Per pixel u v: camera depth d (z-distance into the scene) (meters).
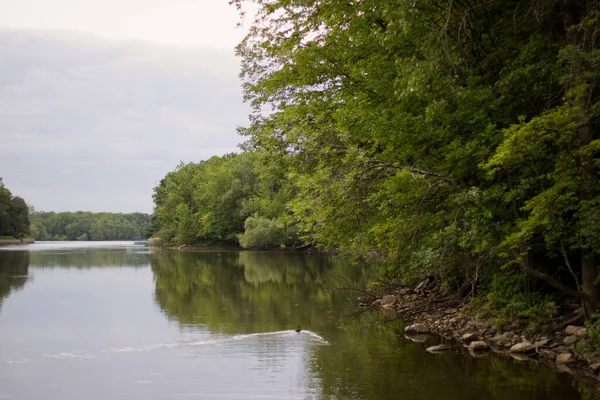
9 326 15.83
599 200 9.86
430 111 11.34
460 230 11.84
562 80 10.05
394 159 13.23
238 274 34.31
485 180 12.38
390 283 20.98
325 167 15.87
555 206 9.84
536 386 9.23
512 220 12.27
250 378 9.98
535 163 11.45
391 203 14.19
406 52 13.82
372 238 15.54
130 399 8.86
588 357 10.47
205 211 90.19
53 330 15.17
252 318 17.11
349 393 8.97
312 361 11.25
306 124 17.59
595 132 10.98
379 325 15.69
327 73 18.03
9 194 136.12
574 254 13.60
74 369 10.85
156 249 87.81
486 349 12.18
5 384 9.80
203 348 12.68
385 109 13.20
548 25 12.65
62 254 65.06
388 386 9.34
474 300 14.84
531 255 13.31
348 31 16.30
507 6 13.20
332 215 15.23
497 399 8.56
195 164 107.75
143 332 14.81
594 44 10.32
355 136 14.60
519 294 13.41
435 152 12.41
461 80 12.35
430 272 16.84
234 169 88.38
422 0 11.32
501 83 11.58
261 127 21.52
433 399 8.60
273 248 75.44
